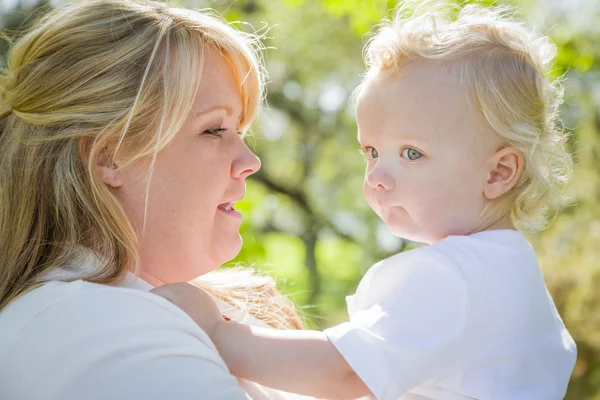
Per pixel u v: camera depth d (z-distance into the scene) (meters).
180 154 2.15
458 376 1.97
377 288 2.09
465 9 2.52
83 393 1.75
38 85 2.12
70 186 2.09
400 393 1.87
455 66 2.13
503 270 2.03
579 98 8.77
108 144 2.10
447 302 1.96
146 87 2.10
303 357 1.91
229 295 2.65
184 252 2.20
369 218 12.75
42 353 1.81
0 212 2.11
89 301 1.85
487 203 2.17
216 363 1.87
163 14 2.23
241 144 2.29
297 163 12.85
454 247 2.05
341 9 7.45
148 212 2.14
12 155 2.13
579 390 7.21
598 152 8.45
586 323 7.33
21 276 2.06
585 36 8.67
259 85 2.38
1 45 4.84
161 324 1.83
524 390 2.02
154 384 1.75
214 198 2.21
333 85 12.31
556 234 7.91
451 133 2.11
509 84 2.15
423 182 2.13
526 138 2.15
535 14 8.53
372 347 1.88
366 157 2.34
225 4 7.80
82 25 2.15
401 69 2.16
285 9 10.71
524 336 2.04
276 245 13.56
